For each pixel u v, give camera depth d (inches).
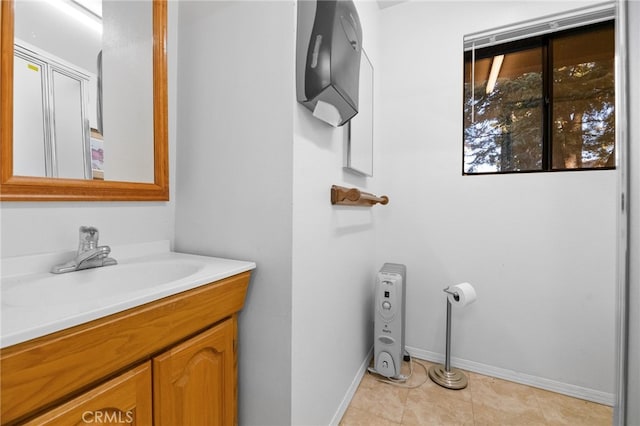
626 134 21.2
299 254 38.4
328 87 34.5
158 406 26.7
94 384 22.0
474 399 59.4
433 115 73.4
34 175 30.9
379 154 78.6
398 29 77.0
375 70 74.1
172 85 46.2
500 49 68.5
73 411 20.4
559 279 62.2
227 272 33.3
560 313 62.2
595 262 59.4
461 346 71.1
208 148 43.4
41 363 18.2
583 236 60.2
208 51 43.4
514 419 53.8
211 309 32.0
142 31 41.6
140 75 41.5
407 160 76.4
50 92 32.2
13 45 29.2
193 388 30.4
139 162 41.8
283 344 37.4
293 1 36.5
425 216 74.6
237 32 40.6
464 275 70.7
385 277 64.9
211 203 43.3
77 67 34.7
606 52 59.7
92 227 33.9
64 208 34.0
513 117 67.4
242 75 40.2
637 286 20.6
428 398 59.6
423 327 75.0
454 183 71.5
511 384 64.9
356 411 55.6
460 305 62.0
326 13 35.0
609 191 58.4
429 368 70.4
